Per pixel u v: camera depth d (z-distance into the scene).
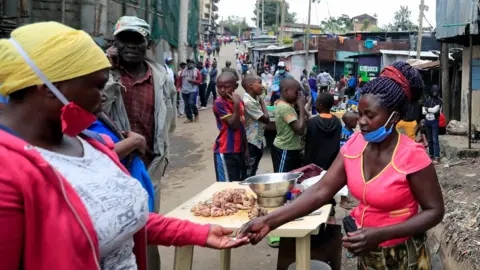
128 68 3.23
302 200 2.35
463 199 5.19
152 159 3.30
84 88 1.46
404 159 2.10
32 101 1.44
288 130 5.18
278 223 2.31
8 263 1.29
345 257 4.46
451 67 13.30
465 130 10.08
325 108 4.95
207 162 8.80
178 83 15.31
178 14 16.83
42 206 1.33
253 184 3.18
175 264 3.14
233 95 4.82
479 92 10.38
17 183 1.28
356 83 26.92
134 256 1.73
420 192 2.11
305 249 2.92
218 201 3.17
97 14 10.30
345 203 5.82
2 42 1.41
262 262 4.41
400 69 2.13
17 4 8.77
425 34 33.34
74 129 1.49
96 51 1.50
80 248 1.39
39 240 1.33
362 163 2.20
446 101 12.03
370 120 2.10
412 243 2.22
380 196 2.13
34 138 1.46
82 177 1.48
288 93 5.11
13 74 1.39
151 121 3.27
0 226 1.25
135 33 3.12
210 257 4.53
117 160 1.76
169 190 6.88
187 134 11.84
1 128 1.40
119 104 2.99
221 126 4.93
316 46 33.09
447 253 4.11
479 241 3.78
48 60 1.39
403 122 8.99
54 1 10.09
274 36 59.97
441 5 10.21
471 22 7.76
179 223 2.02
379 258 2.23
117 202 1.53
